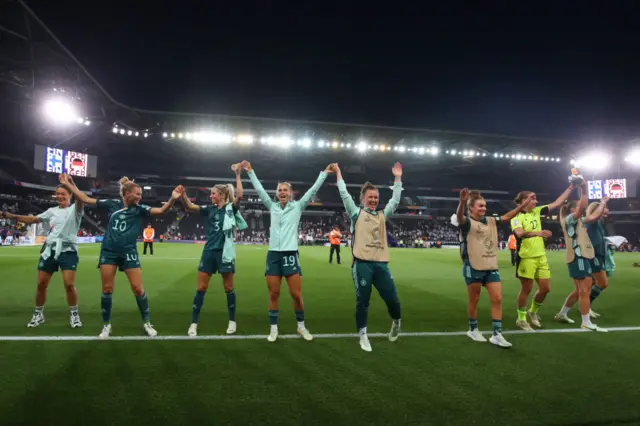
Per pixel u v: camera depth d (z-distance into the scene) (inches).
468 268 207.0
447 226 2288.4
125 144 1795.0
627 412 127.7
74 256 228.2
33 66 1111.6
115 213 207.0
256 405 128.9
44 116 1338.6
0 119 1395.2
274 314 204.7
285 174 2174.0
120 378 149.7
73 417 119.6
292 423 117.6
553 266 737.6
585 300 237.3
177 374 154.5
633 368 167.9
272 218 208.7
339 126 1556.3
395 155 1855.3
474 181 2367.1
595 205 251.8
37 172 1649.9
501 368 166.2
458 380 152.6
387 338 211.5
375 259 187.6
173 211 2048.5
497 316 199.8
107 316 203.5
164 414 122.1
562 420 122.0
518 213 226.4
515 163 1908.2
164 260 692.1
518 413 126.2
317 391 140.4
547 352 189.2
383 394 138.7
